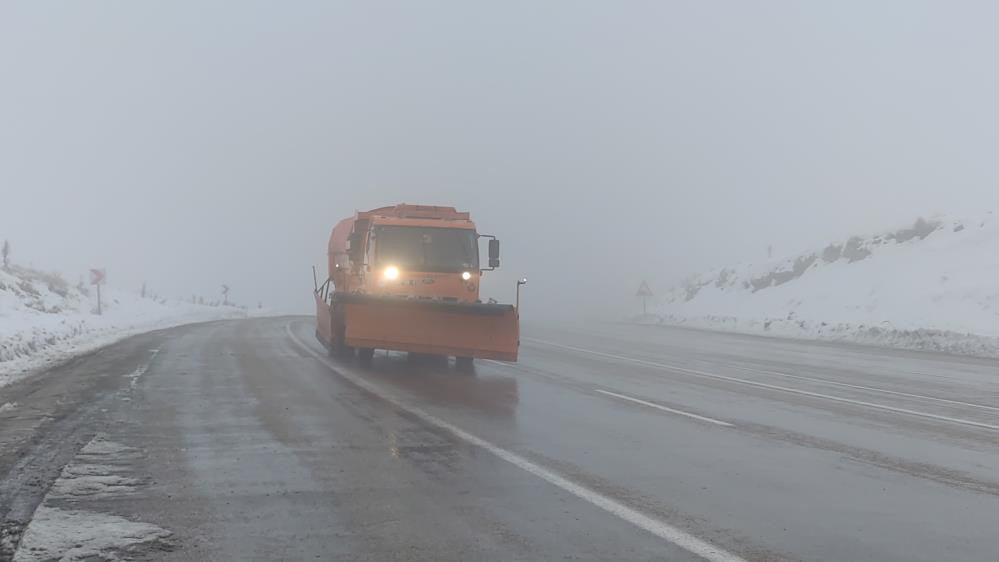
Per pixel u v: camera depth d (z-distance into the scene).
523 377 16.00
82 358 19.16
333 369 16.84
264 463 8.18
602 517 6.38
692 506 6.72
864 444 9.41
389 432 9.86
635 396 13.32
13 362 17.91
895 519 6.43
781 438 9.73
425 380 15.23
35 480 7.38
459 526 6.15
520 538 5.88
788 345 27.22
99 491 7.05
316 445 9.07
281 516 6.39
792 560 5.46
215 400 12.39
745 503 6.83
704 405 12.39
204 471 7.83
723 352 23.69
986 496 7.13
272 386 14.09
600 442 9.35
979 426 10.73
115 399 12.43
